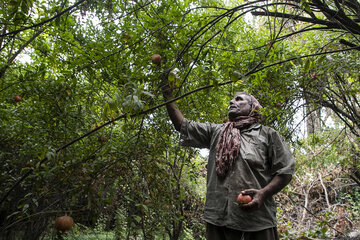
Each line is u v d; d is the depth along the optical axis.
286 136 3.29
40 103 2.61
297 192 7.30
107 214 2.68
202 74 2.58
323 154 5.48
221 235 2.09
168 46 2.41
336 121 5.36
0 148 2.86
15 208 2.64
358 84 3.80
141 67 2.41
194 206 4.16
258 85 3.08
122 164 2.35
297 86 2.96
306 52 3.49
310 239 4.13
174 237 3.51
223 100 3.28
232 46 3.01
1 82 2.54
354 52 3.06
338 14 2.55
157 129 2.60
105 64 2.39
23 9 2.02
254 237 1.99
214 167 2.21
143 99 2.38
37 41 2.72
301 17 2.59
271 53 2.94
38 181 2.04
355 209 7.38
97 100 2.74
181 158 3.05
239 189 2.04
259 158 2.12
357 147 5.24
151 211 2.51
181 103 2.77
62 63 2.67
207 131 2.44
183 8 2.41
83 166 2.13
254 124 2.30
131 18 2.57
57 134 2.51
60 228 1.80
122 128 2.41
